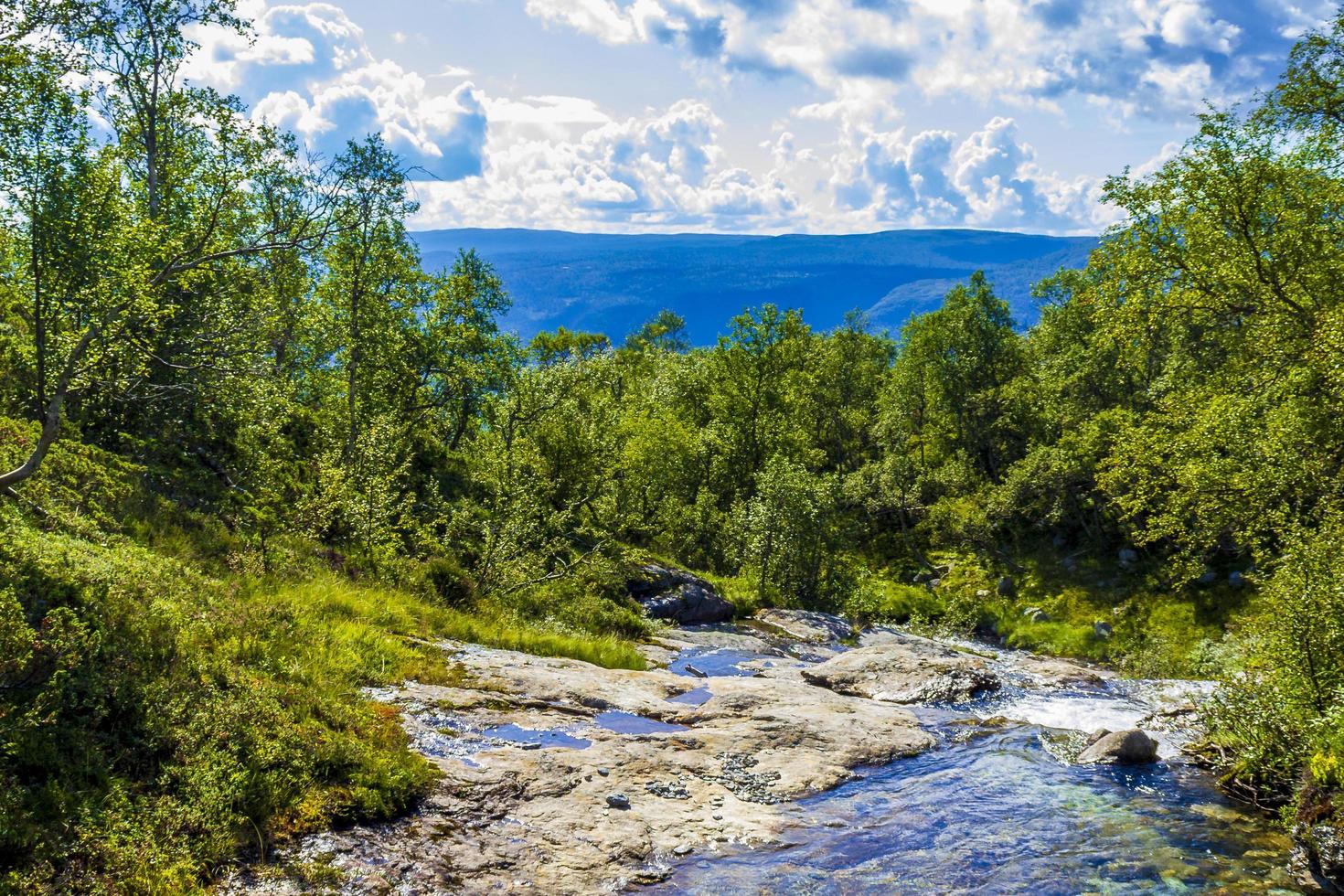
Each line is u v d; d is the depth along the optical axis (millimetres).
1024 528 49594
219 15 21891
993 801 11531
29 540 10891
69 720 7988
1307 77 24172
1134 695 19844
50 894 6156
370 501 22531
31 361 10977
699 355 75688
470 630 18656
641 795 10477
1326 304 23344
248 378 20141
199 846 7289
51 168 10562
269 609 13625
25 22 12930
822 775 12141
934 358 65875
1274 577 12727
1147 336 30609
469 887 7715
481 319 45500
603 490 39594
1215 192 24781
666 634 26875
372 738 10281
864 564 51344
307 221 19797
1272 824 10703
